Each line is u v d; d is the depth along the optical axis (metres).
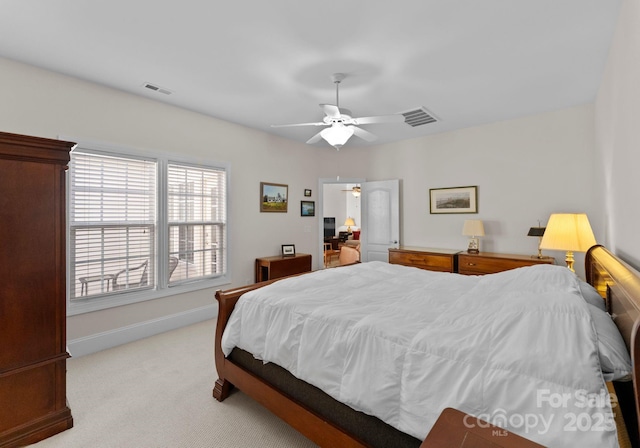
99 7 1.87
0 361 1.62
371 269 2.94
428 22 2.02
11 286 1.66
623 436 0.95
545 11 1.91
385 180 5.18
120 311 3.12
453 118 3.95
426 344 1.30
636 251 1.58
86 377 2.45
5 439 1.64
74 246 2.84
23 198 1.69
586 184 3.47
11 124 2.50
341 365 1.50
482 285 2.05
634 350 0.80
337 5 1.86
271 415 1.99
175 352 2.91
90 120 2.90
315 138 3.26
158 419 1.94
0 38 2.20
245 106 3.53
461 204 4.41
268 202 4.64
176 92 3.15
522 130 3.90
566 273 1.95
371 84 2.95
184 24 2.04
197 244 3.79
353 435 1.44
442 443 0.79
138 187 3.27
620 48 1.91
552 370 1.01
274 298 1.98
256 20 2.00
